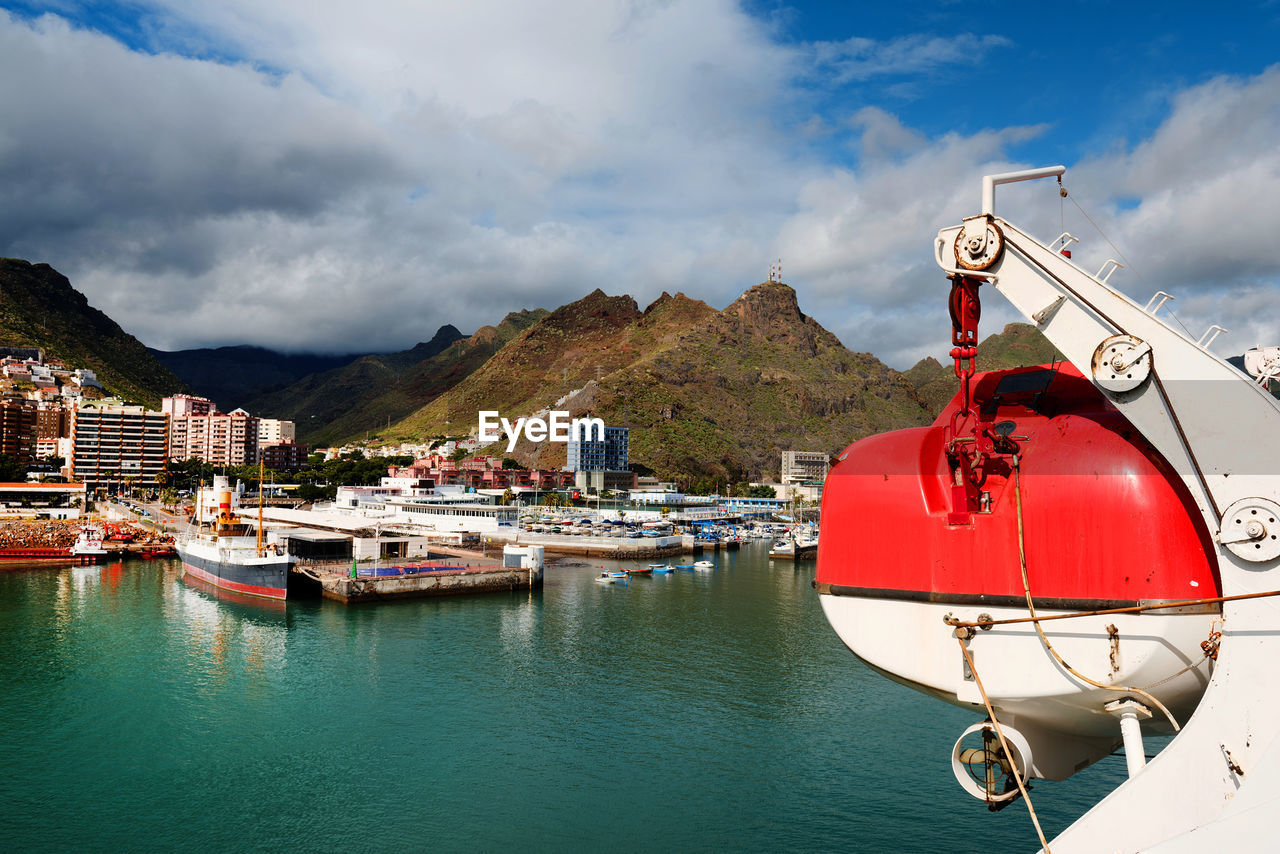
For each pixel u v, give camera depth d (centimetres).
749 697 5578
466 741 4688
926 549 1183
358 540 11594
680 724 4997
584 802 3869
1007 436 1165
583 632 7825
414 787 4044
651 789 4025
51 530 14675
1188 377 975
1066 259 1068
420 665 6444
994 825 3622
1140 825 968
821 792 3972
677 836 3538
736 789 4022
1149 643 1007
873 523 1235
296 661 6525
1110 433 1098
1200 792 939
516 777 4159
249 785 4059
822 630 7956
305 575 9725
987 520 1140
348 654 6800
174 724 4947
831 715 5156
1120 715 1059
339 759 4400
